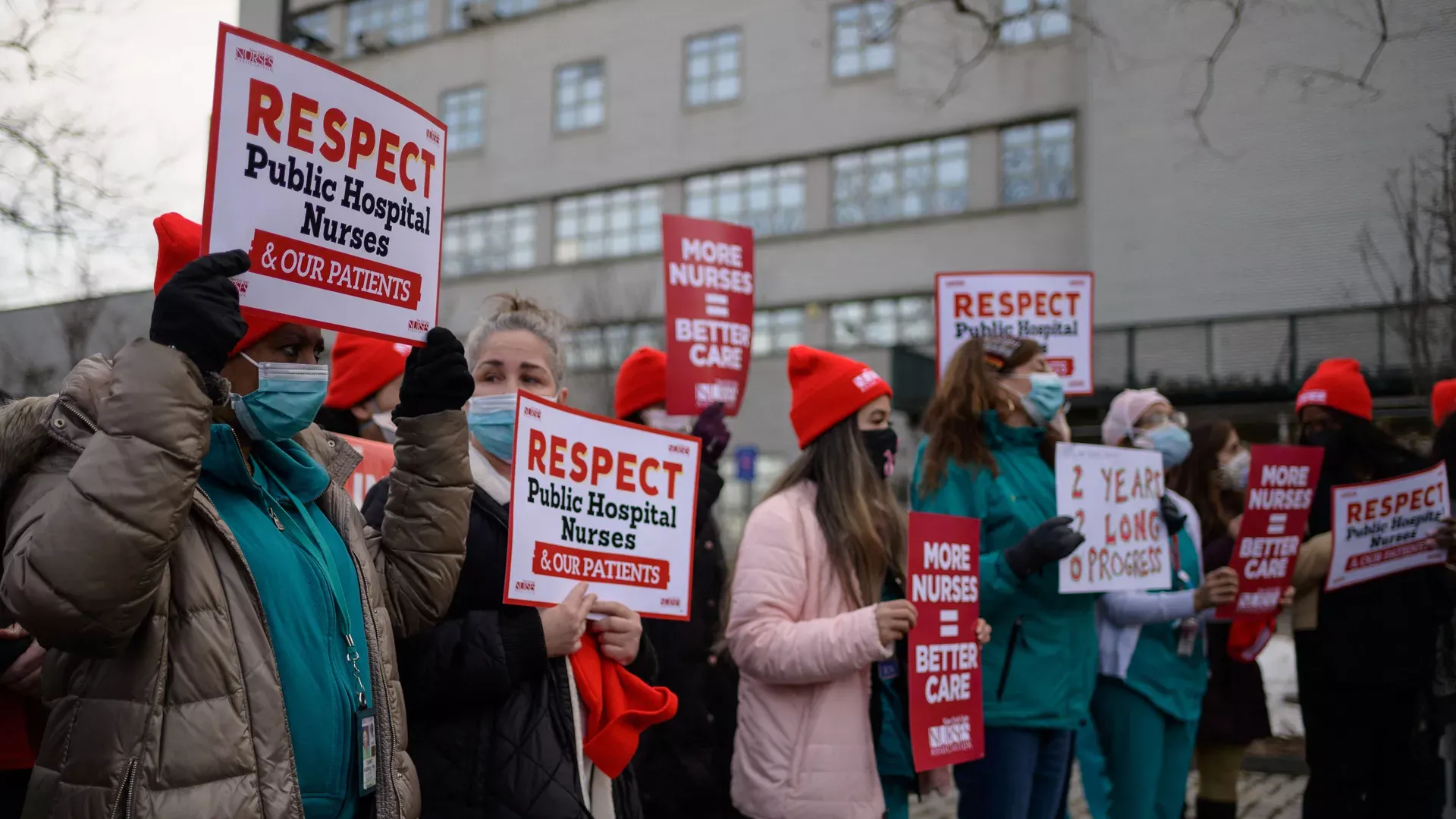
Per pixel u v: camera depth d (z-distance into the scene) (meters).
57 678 1.78
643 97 29.45
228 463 1.95
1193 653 4.70
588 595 2.70
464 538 2.42
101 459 1.67
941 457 4.08
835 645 3.20
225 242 1.94
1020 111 24.34
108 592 1.63
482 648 2.48
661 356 5.41
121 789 1.68
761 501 3.61
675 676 3.82
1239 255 19.02
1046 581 3.86
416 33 32.81
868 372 3.69
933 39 24.67
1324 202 17.53
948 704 3.46
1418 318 11.39
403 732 2.15
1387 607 4.88
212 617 1.80
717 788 3.83
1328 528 5.32
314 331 2.15
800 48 27.39
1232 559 4.74
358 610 2.11
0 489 1.87
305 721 1.90
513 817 2.47
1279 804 6.86
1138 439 5.54
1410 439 8.09
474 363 2.98
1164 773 4.74
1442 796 4.82
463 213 31.97
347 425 4.37
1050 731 3.91
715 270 5.52
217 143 1.94
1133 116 20.64
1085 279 5.60
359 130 2.16
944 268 25.30
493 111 31.58
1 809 2.54
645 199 29.48
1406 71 11.39
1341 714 4.99
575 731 2.61
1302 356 18.44
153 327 1.77
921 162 25.91
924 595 3.43
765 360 26.02
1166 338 20.09
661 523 2.95
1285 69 16.52
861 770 3.31
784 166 27.69
